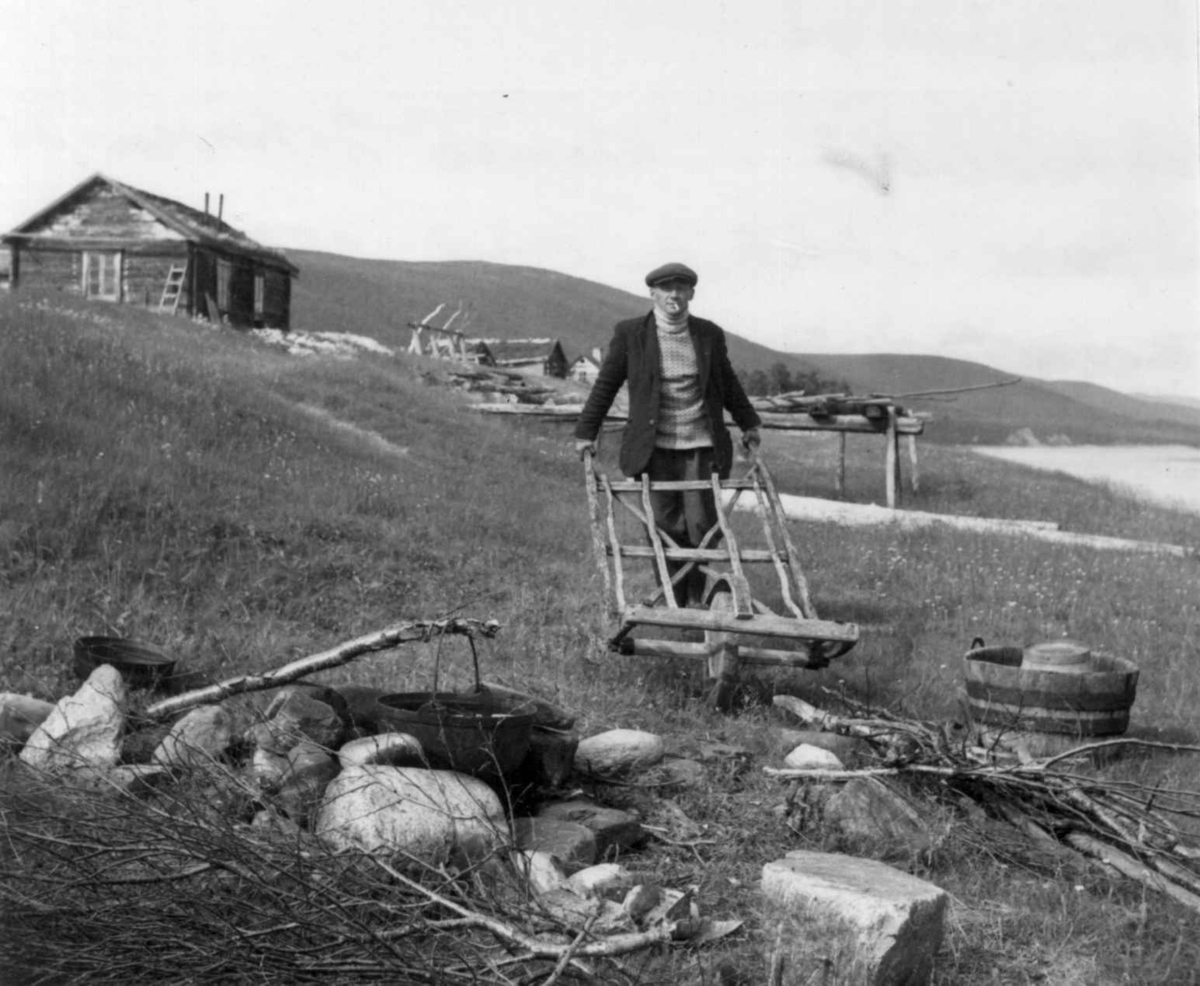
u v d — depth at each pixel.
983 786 5.37
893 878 4.06
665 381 7.84
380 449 14.93
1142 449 56.81
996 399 71.88
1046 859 4.97
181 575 7.72
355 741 4.84
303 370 20.95
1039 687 6.12
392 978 3.40
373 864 3.92
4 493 8.08
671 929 3.86
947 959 4.05
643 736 5.59
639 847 4.91
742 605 6.41
